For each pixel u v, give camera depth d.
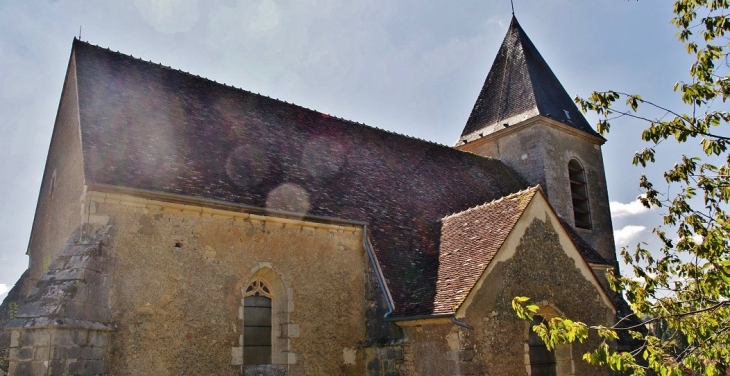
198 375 9.93
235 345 10.47
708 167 8.04
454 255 12.03
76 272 8.90
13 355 8.46
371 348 11.69
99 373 8.77
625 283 8.72
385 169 16.09
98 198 9.67
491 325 10.62
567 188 21.64
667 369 6.83
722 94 7.55
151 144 11.60
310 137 15.50
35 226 15.23
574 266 12.50
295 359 11.05
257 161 13.09
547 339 7.31
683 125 7.62
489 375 10.28
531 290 11.48
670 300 8.08
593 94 7.97
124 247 9.70
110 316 9.22
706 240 7.80
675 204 8.34
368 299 12.12
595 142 23.70
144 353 9.45
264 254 11.27
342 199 13.35
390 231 13.15
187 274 10.23
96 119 11.33
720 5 7.54
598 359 7.20
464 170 19.31
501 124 22.62
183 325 9.97
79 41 13.32
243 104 15.24
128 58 14.12
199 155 12.16
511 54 24.12
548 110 22.05
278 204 11.79
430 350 10.51
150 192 10.04
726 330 7.28
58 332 8.32
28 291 14.34
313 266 11.84
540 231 12.09
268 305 11.44
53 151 14.24
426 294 11.15
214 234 10.76
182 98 13.95
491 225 12.18
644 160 8.13
